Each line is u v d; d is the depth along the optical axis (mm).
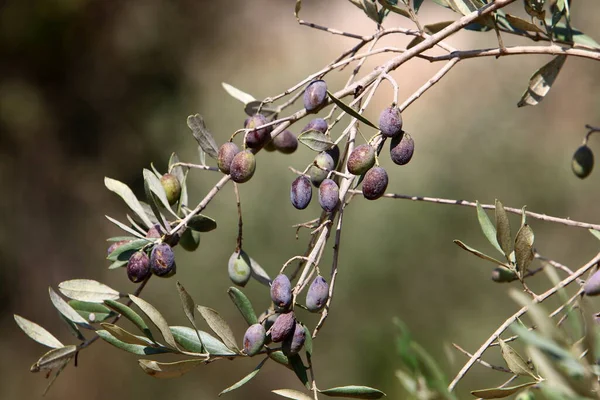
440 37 1482
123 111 9195
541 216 1562
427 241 6434
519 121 7387
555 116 7469
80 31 9164
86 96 9164
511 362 1297
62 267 8242
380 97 8125
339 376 6004
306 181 1417
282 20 9883
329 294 1304
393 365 5836
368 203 6594
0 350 7613
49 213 8547
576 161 1910
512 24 1723
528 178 6852
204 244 6883
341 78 8133
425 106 7961
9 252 8062
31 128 8828
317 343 6152
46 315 7969
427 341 5992
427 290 6281
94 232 8461
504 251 1410
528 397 1409
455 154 7062
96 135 9125
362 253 6359
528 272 1593
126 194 1513
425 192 6730
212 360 1330
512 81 7699
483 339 5793
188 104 9094
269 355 1322
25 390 7215
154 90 9336
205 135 1555
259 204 6754
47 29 8945
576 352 982
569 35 1730
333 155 1417
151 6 9461
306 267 1304
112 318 1521
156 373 1323
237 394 6453
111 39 9352
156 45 9484
